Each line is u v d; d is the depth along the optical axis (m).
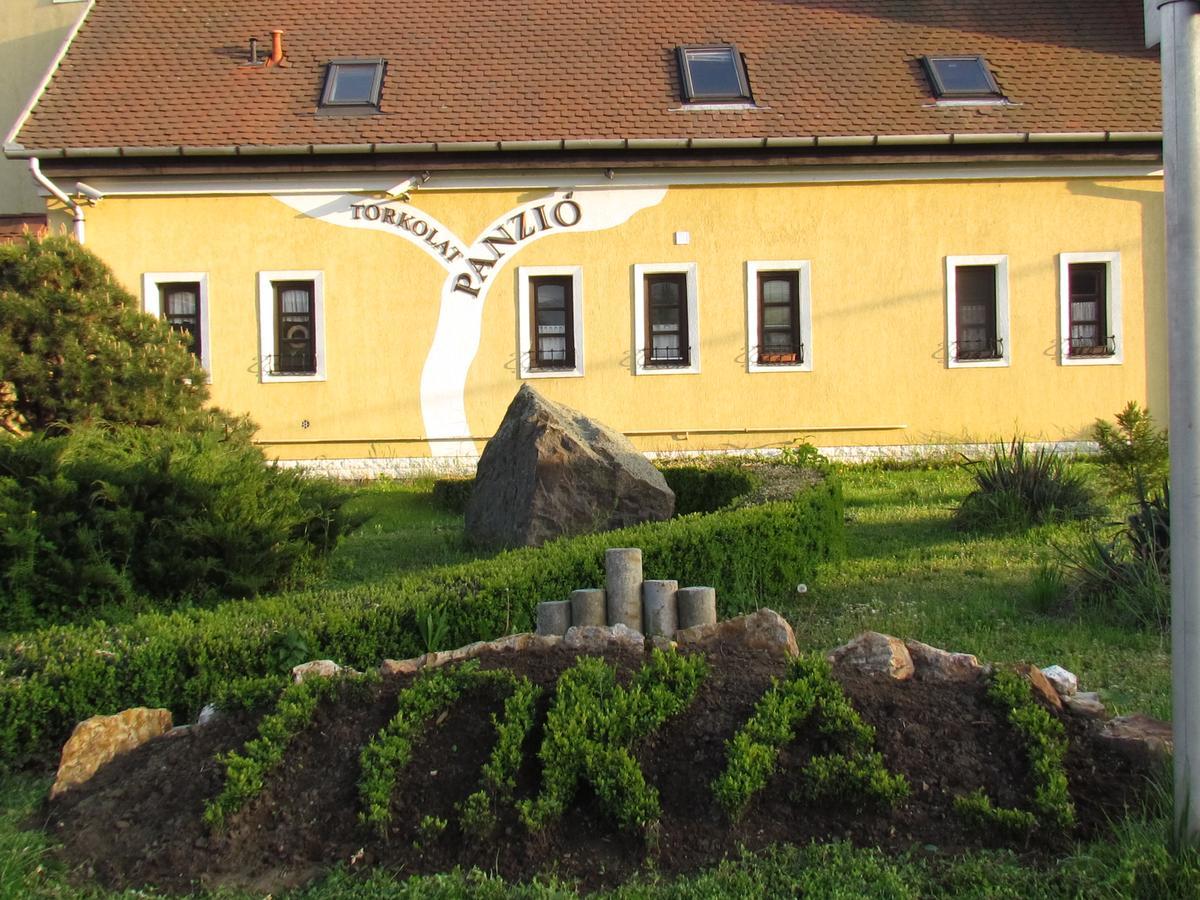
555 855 4.12
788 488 9.88
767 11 19.81
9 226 19.84
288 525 9.04
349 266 17.38
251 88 17.89
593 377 17.58
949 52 18.86
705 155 17.25
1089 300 18.02
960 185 17.73
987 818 4.11
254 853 4.20
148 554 8.35
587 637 5.16
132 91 17.72
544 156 17.20
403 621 6.33
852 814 4.24
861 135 17.17
